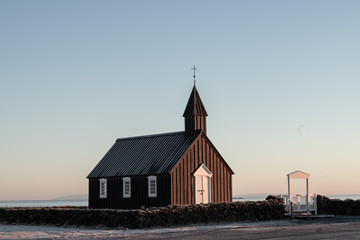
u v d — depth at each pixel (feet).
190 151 157.89
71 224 120.78
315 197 143.64
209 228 107.24
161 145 167.43
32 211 132.67
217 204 125.08
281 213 136.87
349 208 147.54
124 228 109.09
